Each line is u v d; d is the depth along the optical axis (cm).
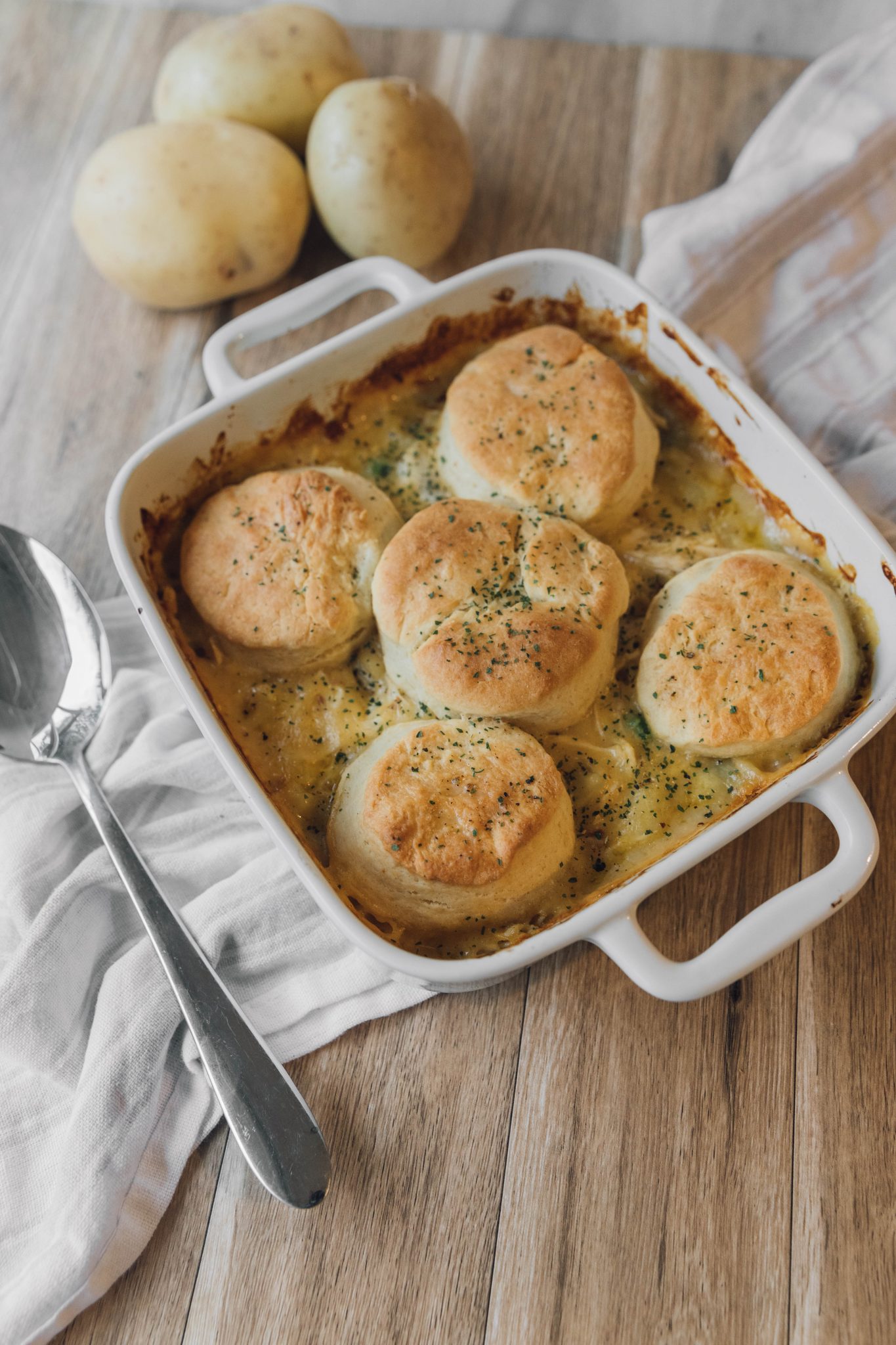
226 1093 49
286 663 54
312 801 53
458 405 56
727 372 56
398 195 62
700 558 56
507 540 54
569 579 53
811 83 63
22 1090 52
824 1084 52
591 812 52
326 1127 51
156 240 62
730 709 51
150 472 55
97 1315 49
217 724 50
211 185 62
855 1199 50
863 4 68
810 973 53
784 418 61
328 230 65
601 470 55
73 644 57
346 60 65
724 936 47
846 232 61
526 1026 53
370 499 56
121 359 65
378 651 55
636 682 53
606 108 70
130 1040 51
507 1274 50
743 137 69
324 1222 50
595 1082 52
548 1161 51
